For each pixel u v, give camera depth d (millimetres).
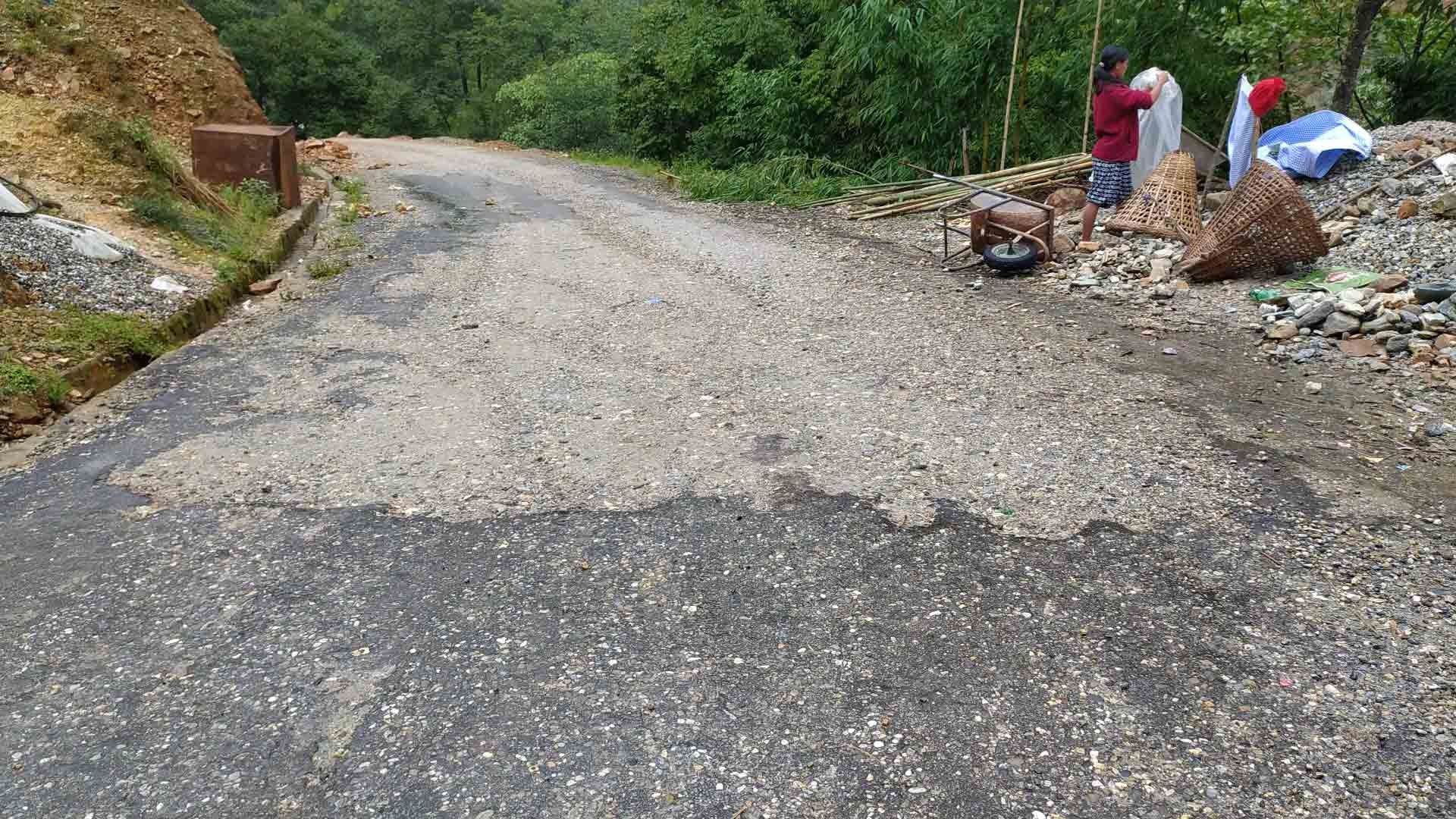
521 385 5414
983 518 3676
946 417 4688
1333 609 3041
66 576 3414
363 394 5297
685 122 19422
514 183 15617
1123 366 5332
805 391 5160
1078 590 3191
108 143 9484
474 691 2764
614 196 13844
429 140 28250
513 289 7879
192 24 15125
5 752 2543
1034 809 2309
